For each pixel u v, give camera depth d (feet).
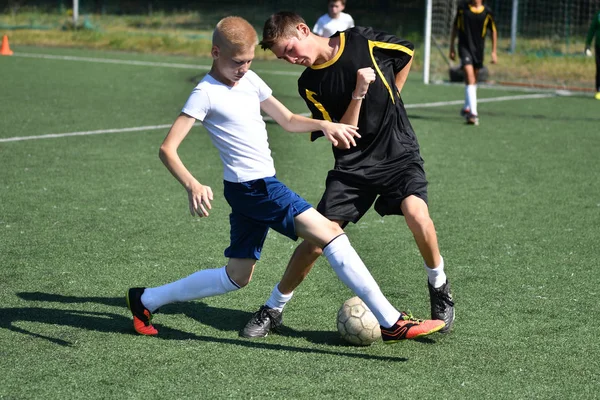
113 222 45.85
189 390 25.29
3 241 41.70
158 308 29.94
